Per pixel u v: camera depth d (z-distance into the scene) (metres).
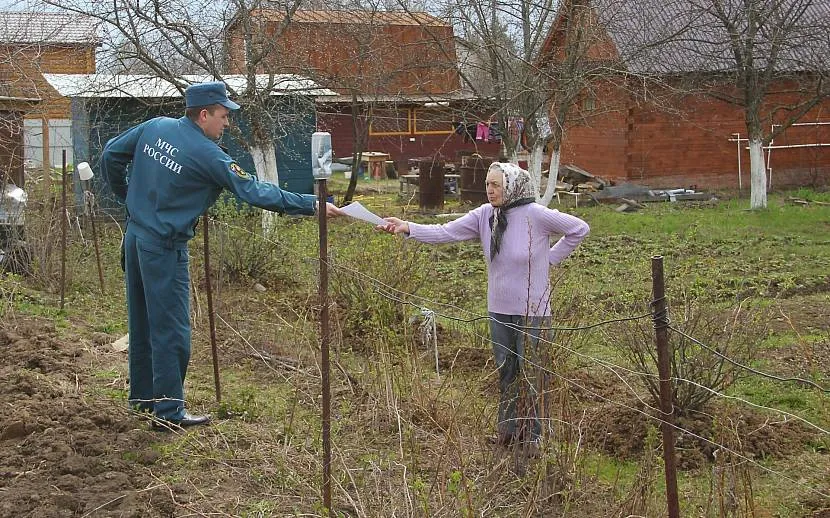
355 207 5.81
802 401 7.23
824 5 25.98
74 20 14.32
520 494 5.05
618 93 19.91
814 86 22.56
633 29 18.98
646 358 7.10
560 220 5.75
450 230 5.97
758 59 21.58
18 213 11.51
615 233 17.92
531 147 16.77
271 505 5.01
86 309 10.14
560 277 6.97
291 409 6.54
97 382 7.20
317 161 4.69
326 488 4.79
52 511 4.77
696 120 25.53
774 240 16.67
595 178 24.75
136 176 5.97
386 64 17.44
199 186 5.88
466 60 16.42
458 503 4.62
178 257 5.98
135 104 18.48
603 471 5.88
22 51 14.27
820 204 22.69
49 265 11.14
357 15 15.92
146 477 5.31
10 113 13.05
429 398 6.02
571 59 15.38
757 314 7.35
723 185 26.02
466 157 22.48
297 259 11.67
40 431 5.90
